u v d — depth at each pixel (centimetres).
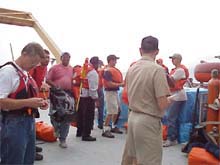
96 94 633
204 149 452
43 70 448
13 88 254
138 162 317
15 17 1189
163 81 306
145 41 322
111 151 557
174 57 604
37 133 616
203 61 634
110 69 693
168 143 609
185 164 490
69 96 563
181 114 624
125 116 753
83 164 479
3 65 258
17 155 257
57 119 561
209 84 518
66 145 577
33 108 264
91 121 638
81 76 610
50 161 490
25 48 261
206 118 545
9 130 254
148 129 311
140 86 314
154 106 312
